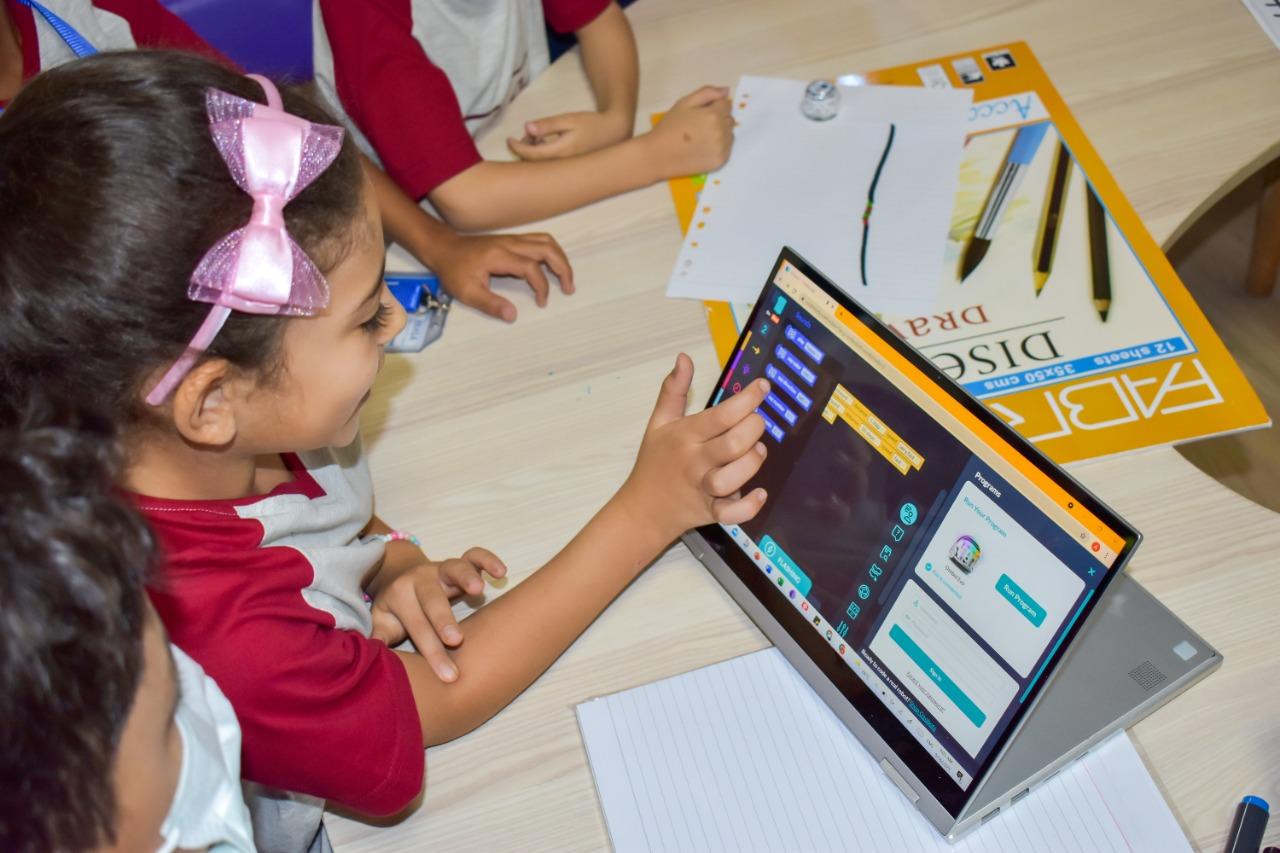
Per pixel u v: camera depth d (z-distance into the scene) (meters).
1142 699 0.81
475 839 0.84
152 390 0.69
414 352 1.13
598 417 1.06
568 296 1.15
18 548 0.45
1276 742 0.81
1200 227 1.74
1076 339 1.04
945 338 1.05
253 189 0.66
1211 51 1.25
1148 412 0.99
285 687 0.79
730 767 0.84
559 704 0.90
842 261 1.11
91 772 0.47
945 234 1.12
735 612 0.93
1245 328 1.67
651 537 0.92
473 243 1.20
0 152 0.65
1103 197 1.14
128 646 0.49
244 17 1.40
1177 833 0.77
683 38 1.37
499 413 1.07
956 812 0.77
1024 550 0.72
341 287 0.75
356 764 0.82
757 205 1.18
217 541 0.81
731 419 0.88
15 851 0.47
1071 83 1.24
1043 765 0.79
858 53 1.31
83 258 0.64
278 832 0.94
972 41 1.30
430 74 1.29
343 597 0.89
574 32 1.34
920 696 0.78
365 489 1.01
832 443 0.84
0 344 0.67
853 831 0.81
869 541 0.81
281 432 0.80
